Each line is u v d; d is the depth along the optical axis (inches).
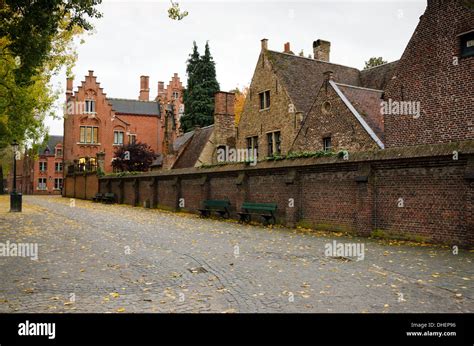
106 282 290.7
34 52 468.8
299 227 629.9
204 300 245.4
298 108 1003.3
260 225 682.8
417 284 278.8
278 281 290.7
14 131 1017.5
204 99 2049.7
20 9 432.5
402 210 486.9
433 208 453.7
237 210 774.5
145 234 557.3
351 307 229.9
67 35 820.6
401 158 475.8
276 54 1124.5
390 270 322.7
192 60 2105.1
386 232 504.1
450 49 620.7
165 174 1054.4
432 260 360.5
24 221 726.5
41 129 1262.3
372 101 833.5
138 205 1228.5
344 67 1215.6
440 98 632.4
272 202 695.7
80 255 397.1
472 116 589.0
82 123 2014.0
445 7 630.5
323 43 1289.4
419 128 659.4
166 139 1569.9
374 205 518.6
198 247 446.3
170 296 254.5
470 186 411.5
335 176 575.5
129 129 2218.3
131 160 1743.4
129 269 334.3
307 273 315.6
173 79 2704.2
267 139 1109.1
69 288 274.2
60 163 2876.5
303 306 231.9
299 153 643.5
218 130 1328.7
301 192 636.1
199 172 902.4
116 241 490.3
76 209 1071.6
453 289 264.2
